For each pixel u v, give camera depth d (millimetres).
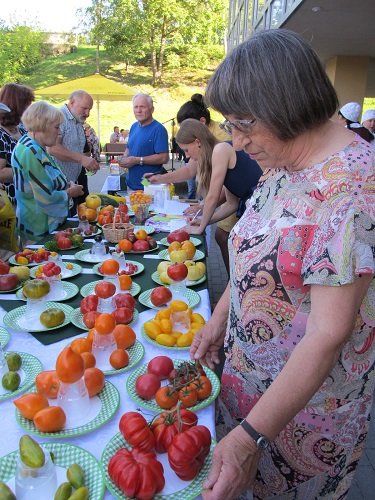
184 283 1965
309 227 981
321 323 910
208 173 3396
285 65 922
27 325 1652
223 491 898
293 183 1048
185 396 1172
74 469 925
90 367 1308
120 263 2236
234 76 966
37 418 1064
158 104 24641
